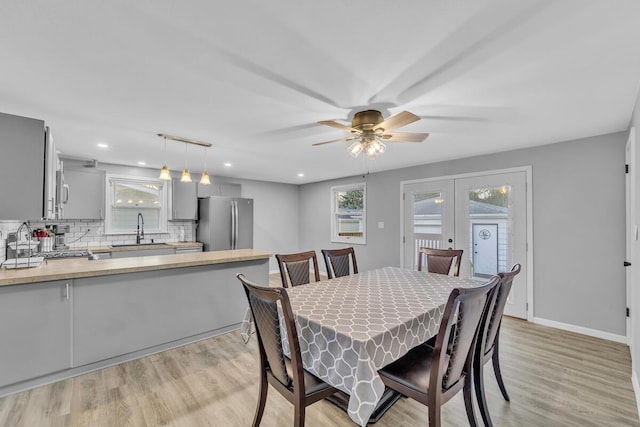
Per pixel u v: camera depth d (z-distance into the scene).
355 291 2.18
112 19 1.28
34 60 1.61
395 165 4.76
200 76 1.80
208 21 1.30
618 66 1.68
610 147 3.00
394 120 2.05
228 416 1.84
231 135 3.03
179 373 2.36
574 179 3.23
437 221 4.49
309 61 1.63
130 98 2.11
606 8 1.21
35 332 2.12
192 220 5.52
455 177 4.27
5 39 1.42
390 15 1.27
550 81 1.86
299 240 7.32
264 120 2.55
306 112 2.37
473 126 2.76
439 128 2.82
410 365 1.62
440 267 3.10
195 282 2.97
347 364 1.34
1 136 2.08
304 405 1.40
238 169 5.17
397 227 5.05
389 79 1.83
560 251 3.33
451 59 1.61
